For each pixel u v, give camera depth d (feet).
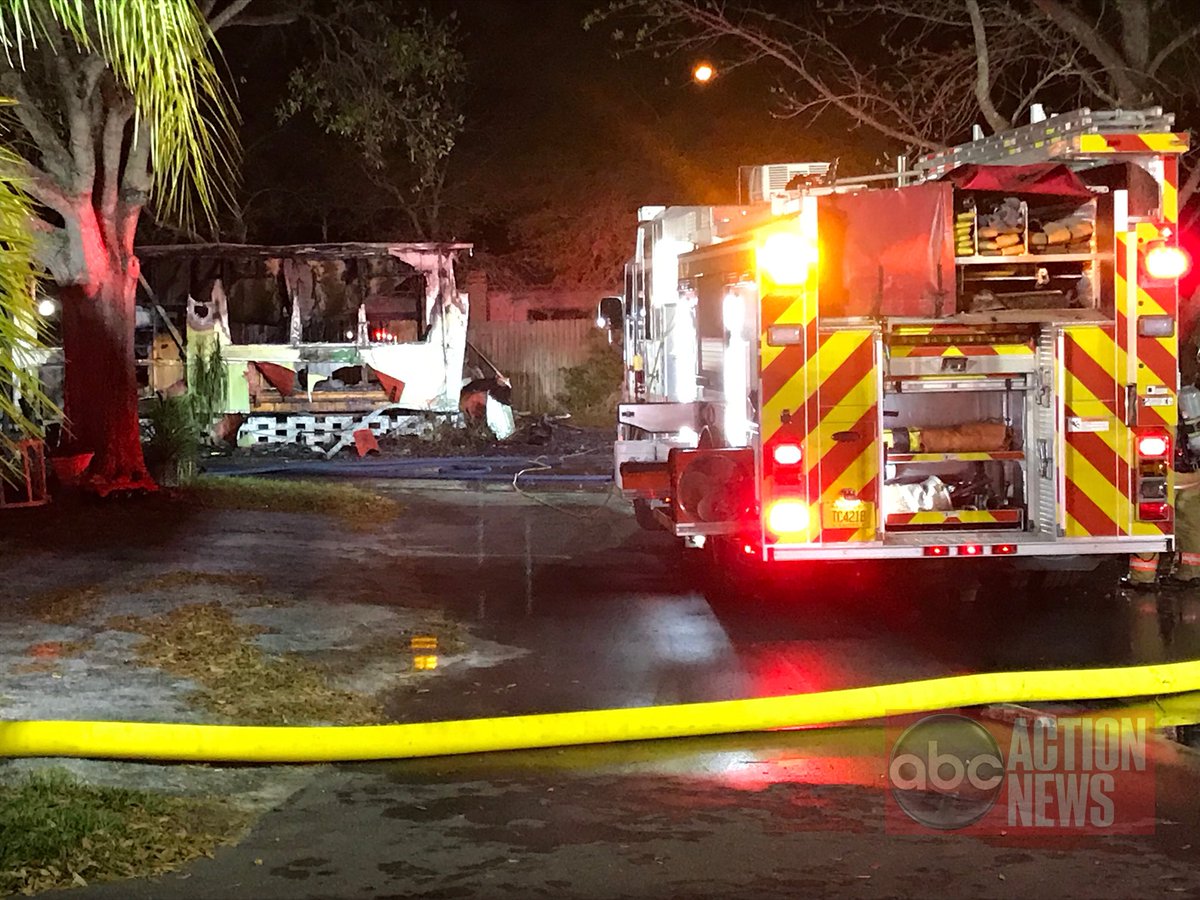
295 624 28.60
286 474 58.90
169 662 25.03
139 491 45.14
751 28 61.87
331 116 48.39
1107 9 55.31
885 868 15.84
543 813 17.89
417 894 14.92
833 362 27.84
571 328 91.35
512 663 25.98
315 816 17.67
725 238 34.40
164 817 17.21
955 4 56.29
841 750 20.88
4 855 15.40
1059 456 27.99
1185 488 32.04
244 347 69.26
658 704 23.29
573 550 38.70
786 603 31.42
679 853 16.34
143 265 75.25
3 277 10.34
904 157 36.96
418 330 79.82
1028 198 28.55
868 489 28.02
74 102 42.52
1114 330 28.07
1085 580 33.37
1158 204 27.96
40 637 26.63
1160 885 15.35
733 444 31.45
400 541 39.86
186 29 10.98
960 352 28.09
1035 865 15.97
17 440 41.55
